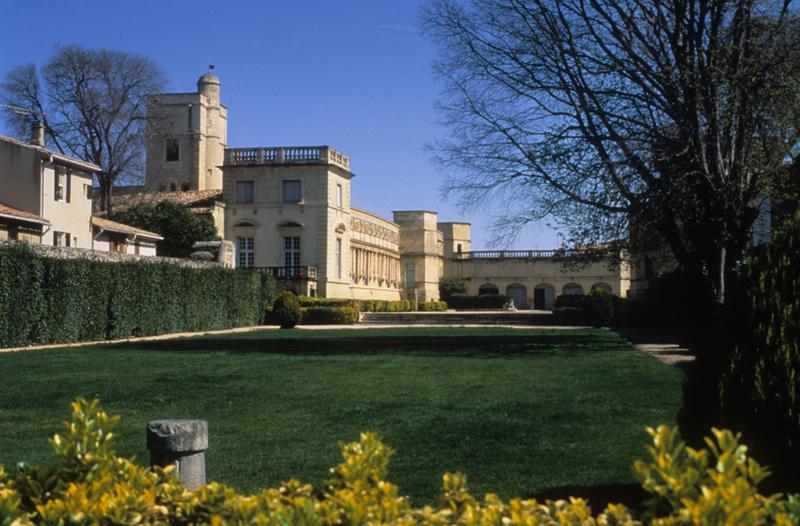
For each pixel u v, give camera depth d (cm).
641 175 2359
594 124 2453
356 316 5503
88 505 306
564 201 2523
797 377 477
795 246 524
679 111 2286
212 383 1534
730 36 2288
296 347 2702
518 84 2612
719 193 2247
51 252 3206
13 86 5844
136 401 1281
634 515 319
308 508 282
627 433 977
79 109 5994
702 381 613
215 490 333
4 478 366
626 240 2716
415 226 9819
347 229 7181
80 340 3039
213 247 4991
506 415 1117
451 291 9962
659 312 4547
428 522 302
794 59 2186
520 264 9869
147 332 3488
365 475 340
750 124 2203
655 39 2489
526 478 749
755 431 509
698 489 305
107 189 6169
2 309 2614
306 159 6644
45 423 1066
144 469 375
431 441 930
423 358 2164
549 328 4556
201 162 8162
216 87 8494
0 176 4247
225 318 4366
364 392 1389
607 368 1834
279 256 6638
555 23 2503
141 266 3453
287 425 1052
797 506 274
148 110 6378
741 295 573
